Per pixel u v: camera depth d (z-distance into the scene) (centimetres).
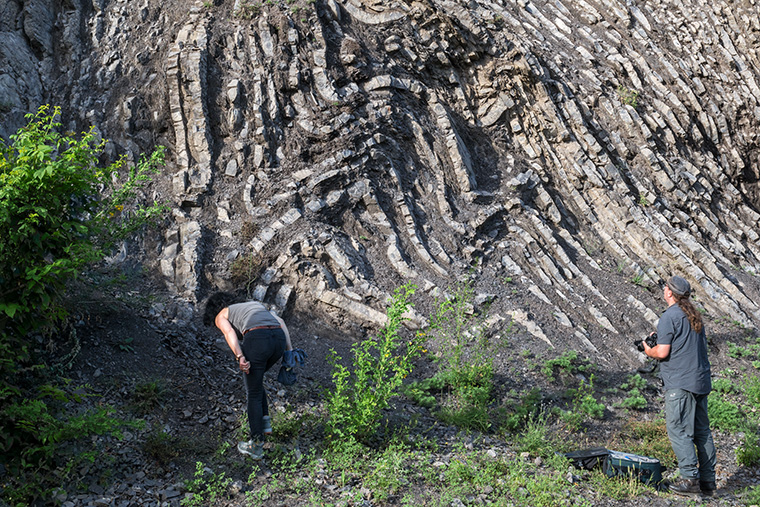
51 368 405
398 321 449
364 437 425
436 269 695
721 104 1109
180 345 510
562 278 744
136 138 709
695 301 785
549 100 898
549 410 536
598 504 387
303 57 788
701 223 917
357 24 877
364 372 437
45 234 358
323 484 372
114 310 504
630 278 791
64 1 792
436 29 898
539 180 852
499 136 883
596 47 1065
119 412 404
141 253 619
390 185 746
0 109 661
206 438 406
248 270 625
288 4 827
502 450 452
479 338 618
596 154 895
